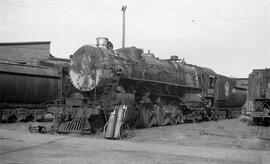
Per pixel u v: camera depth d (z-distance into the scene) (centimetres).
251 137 1628
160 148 1187
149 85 2072
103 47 1867
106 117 1622
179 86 2378
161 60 2409
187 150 1158
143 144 1284
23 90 2362
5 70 2248
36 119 2472
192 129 1977
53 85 2547
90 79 1691
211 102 2933
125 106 1549
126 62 1880
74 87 1783
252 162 966
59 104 1798
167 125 2267
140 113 1950
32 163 866
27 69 2403
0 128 1847
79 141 1314
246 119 2812
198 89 2695
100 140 1366
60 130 1572
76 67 1752
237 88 3575
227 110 3400
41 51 3616
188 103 2503
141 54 2075
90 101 1686
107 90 1703
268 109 2417
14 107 2350
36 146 1159
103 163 882
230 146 1304
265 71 2541
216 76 2973
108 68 1705
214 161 959
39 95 2467
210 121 2866
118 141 1359
